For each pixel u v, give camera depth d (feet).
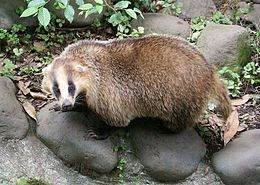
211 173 16.24
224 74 18.33
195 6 20.89
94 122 16.44
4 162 16.05
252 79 18.66
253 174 15.67
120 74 15.46
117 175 16.25
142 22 19.69
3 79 17.40
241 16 20.98
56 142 16.28
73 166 16.33
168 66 15.48
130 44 15.92
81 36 19.54
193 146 16.34
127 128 16.74
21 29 19.01
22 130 16.52
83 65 15.21
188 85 15.48
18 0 19.02
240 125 17.46
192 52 15.89
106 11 19.92
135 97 15.53
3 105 16.43
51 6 19.03
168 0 20.88
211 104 17.54
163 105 15.61
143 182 16.16
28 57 18.80
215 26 19.52
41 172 16.11
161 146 16.20
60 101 14.75
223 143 16.87
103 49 15.70
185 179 16.15
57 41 19.27
